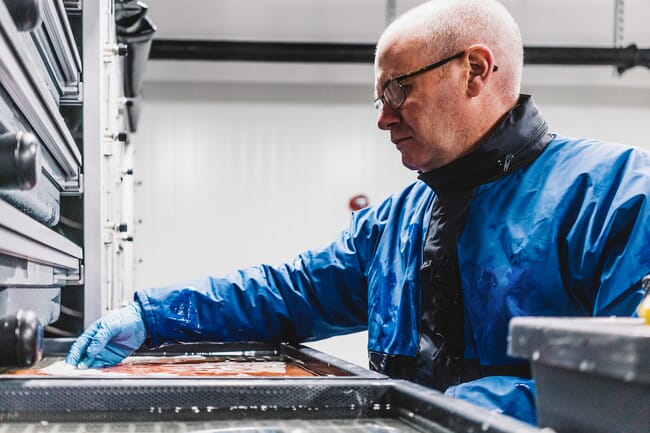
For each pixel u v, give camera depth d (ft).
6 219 2.23
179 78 16.61
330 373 3.43
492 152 4.24
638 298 3.39
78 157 4.77
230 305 4.82
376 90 4.59
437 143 4.37
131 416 2.44
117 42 8.46
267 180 16.79
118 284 8.37
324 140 16.98
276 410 2.53
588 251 3.76
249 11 15.90
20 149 1.98
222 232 16.60
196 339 4.75
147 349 4.91
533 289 3.99
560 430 1.97
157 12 15.69
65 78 4.89
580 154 4.21
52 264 3.72
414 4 16.02
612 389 1.86
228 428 2.35
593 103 17.43
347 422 2.48
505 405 3.25
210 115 16.69
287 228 16.80
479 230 4.24
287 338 5.09
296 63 16.69
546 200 4.10
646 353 1.53
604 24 16.34
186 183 16.55
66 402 2.41
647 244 3.49
